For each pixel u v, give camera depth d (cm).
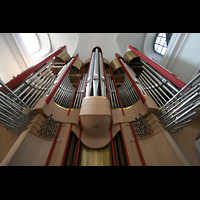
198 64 575
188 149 293
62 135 346
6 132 337
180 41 629
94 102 334
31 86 468
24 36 853
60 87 517
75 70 816
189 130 312
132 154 307
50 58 652
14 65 699
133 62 794
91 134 352
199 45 555
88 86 439
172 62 686
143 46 1045
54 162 287
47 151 301
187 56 615
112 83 612
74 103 448
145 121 354
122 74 730
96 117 307
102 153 336
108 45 1111
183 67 645
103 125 327
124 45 1098
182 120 272
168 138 277
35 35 957
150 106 345
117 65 764
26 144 270
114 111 417
